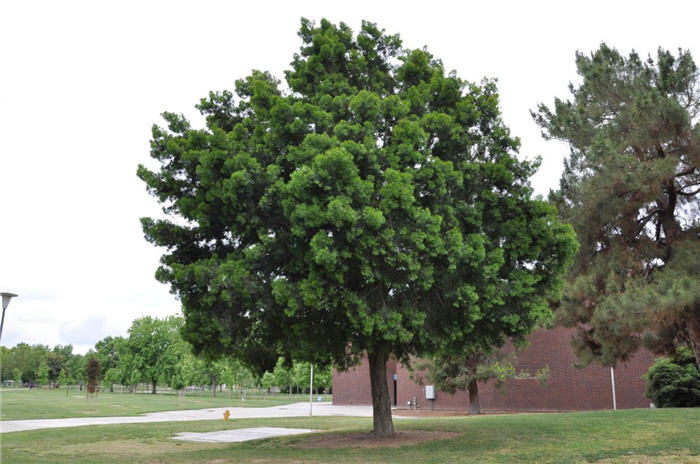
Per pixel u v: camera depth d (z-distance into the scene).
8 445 18.42
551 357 37.44
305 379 76.12
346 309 14.24
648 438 14.72
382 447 15.62
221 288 14.22
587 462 11.94
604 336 23.02
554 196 24.41
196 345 15.66
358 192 13.15
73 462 13.85
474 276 14.81
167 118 17.39
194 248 17.05
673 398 25.62
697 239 23.09
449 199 15.02
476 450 14.38
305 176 12.98
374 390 18.44
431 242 13.45
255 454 15.15
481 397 40.22
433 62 18.83
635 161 21.75
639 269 23.03
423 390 45.03
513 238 15.86
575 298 23.44
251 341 17.44
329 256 12.49
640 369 34.50
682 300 19.20
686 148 21.94
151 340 85.00
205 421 29.75
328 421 29.11
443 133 15.57
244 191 14.24
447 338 15.19
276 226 15.14
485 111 17.11
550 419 21.11
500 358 34.97
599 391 35.53
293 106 15.16
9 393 76.56
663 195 23.81
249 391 103.94
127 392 93.00
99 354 108.19
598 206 22.48
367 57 18.12
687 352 27.36
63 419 31.66
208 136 15.38
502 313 15.52
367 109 14.95
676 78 23.19
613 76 24.67
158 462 13.75
